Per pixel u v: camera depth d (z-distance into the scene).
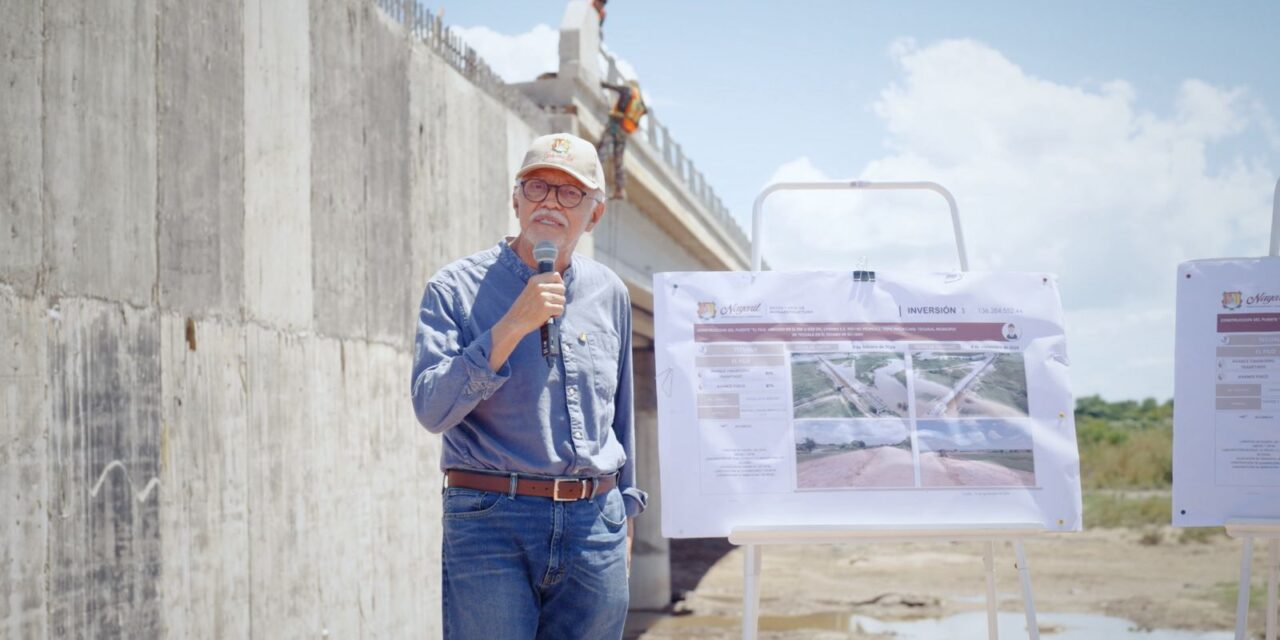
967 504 4.07
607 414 3.51
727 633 16.62
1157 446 40.72
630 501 3.67
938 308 4.23
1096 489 38.75
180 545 5.48
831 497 4.04
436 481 9.27
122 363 5.11
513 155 11.35
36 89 4.61
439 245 9.28
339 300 7.44
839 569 24.50
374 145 8.07
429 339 3.36
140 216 5.30
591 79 14.01
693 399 4.08
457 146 9.75
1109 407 49.06
